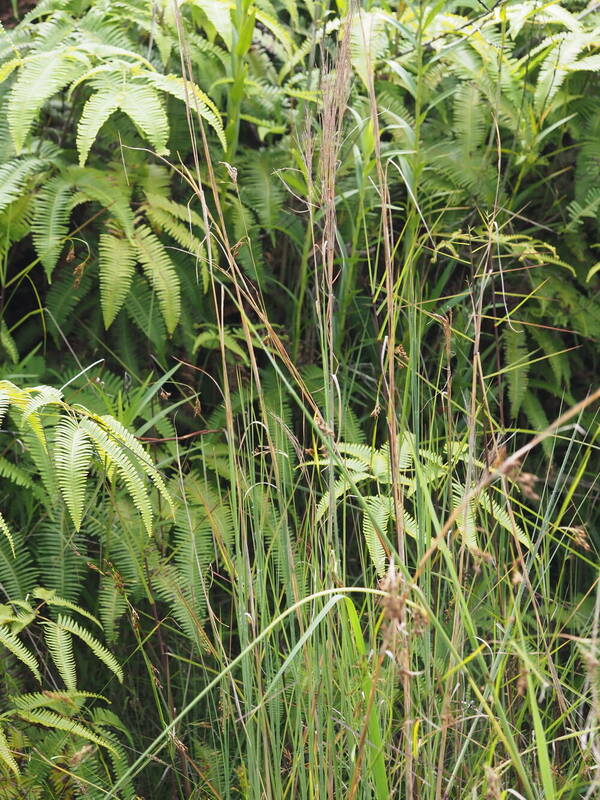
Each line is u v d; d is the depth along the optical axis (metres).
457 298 1.88
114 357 1.91
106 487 1.59
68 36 1.87
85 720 1.54
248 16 1.80
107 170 1.87
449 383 1.39
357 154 1.76
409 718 1.09
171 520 1.67
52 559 1.62
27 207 1.72
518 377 1.91
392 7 2.20
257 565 1.36
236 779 1.64
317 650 1.27
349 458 1.72
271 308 2.04
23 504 1.70
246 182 1.94
